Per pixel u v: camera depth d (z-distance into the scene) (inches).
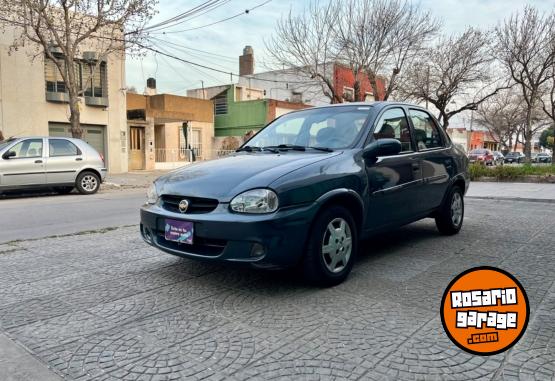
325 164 155.3
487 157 1390.3
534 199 394.3
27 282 166.1
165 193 155.9
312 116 201.3
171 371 101.7
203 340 116.6
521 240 227.1
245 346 113.0
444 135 240.8
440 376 98.3
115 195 498.0
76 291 155.6
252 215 136.0
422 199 207.8
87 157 504.4
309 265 148.3
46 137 482.9
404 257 195.6
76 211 359.6
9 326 127.3
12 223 303.9
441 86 909.8
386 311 134.1
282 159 161.0
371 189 170.2
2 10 585.3
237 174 148.9
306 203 143.7
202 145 1098.1
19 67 683.4
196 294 151.0
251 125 1175.6
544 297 144.8
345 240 159.6
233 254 136.5
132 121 885.2
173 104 1009.5
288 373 100.0
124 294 152.1
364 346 112.1
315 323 126.1
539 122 1982.0
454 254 200.2
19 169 454.3
